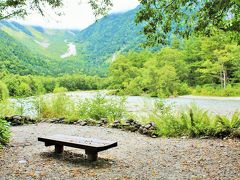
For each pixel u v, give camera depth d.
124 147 6.28
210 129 7.18
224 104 23.62
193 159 5.11
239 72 36.34
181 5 6.67
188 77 44.94
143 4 6.55
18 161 4.98
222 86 37.84
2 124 6.48
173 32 7.07
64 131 8.47
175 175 4.23
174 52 44.94
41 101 11.16
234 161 4.88
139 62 60.00
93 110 10.55
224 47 36.00
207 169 4.49
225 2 5.93
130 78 49.62
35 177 4.12
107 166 4.73
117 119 9.94
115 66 52.12
